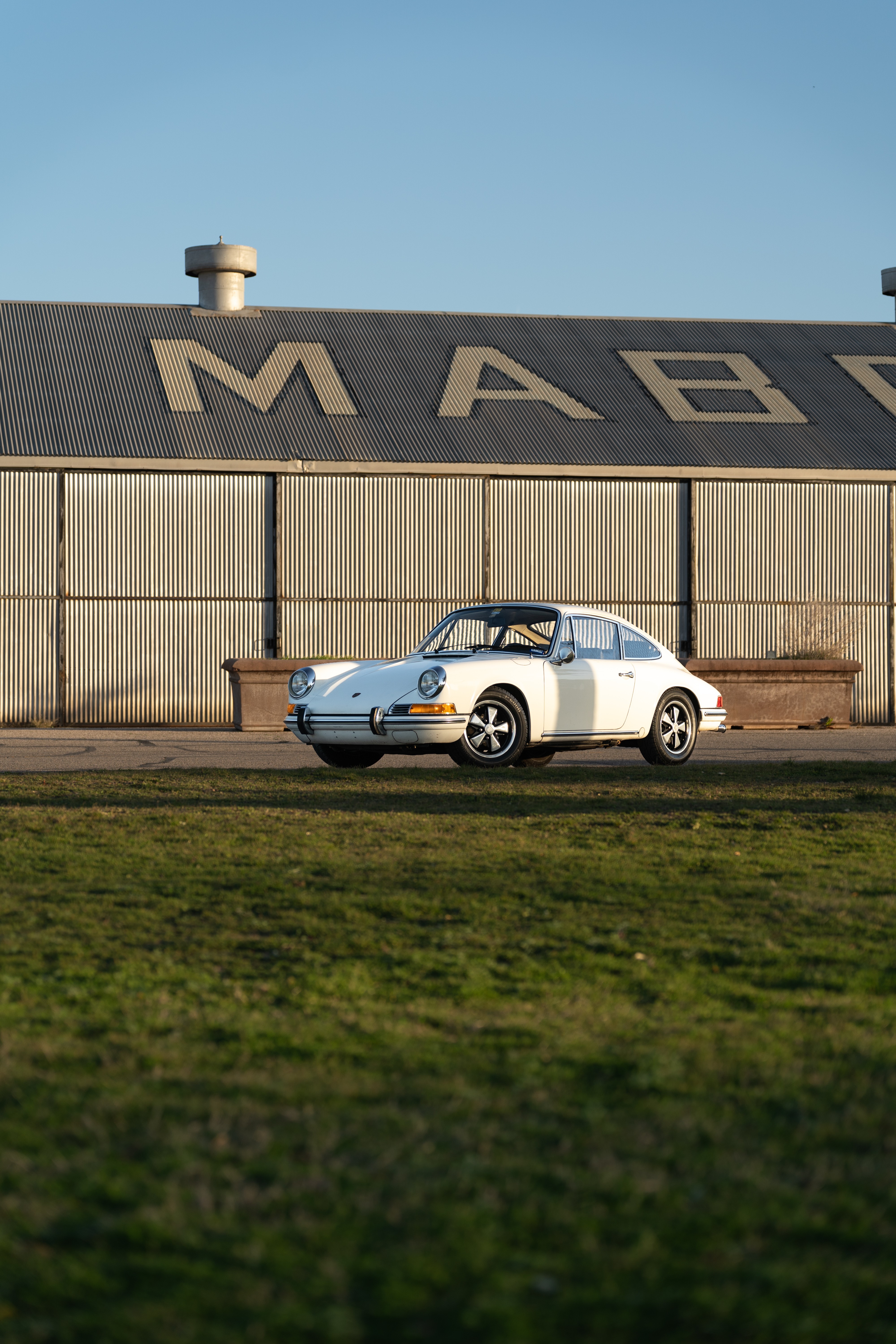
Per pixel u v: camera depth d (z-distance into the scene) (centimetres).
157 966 514
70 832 854
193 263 3378
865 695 2962
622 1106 359
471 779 1206
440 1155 321
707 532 2905
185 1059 398
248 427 2842
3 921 591
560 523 2858
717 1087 376
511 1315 245
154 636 2733
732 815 961
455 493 2819
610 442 2939
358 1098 363
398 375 3152
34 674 2689
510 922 594
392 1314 247
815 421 3116
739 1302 252
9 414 2783
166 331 3244
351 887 669
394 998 471
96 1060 397
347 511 2789
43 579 2692
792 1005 468
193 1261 266
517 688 1335
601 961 523
